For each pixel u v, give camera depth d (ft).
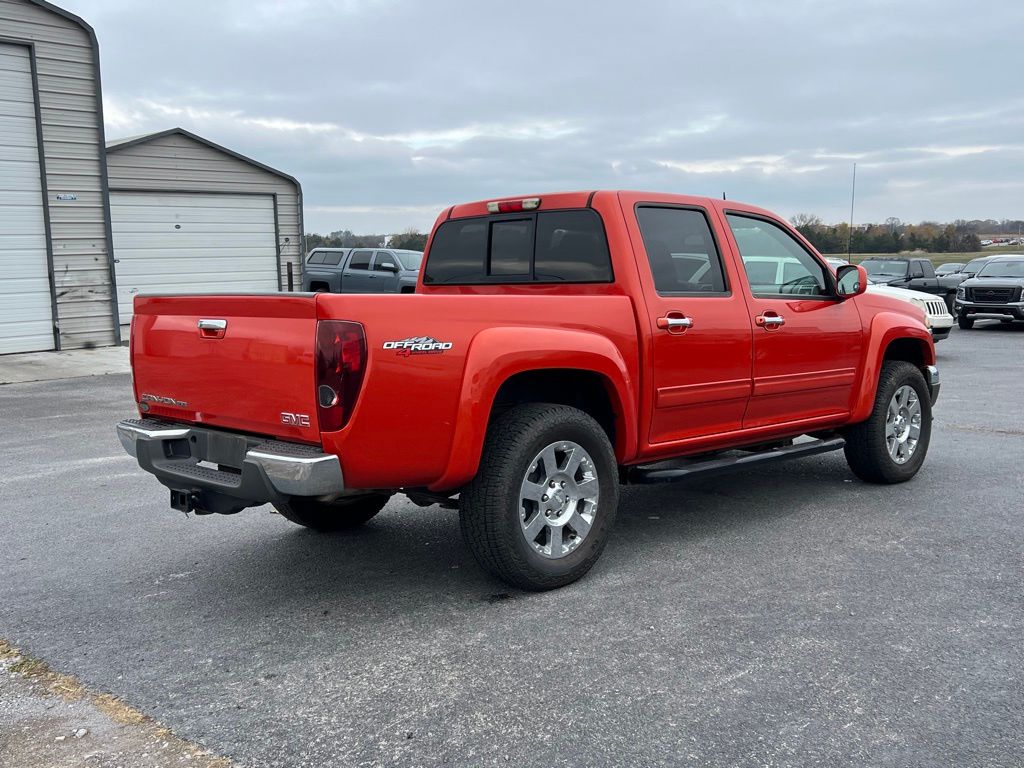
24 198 48.57
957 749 9.18
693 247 16.38
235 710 10.17
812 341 18.08
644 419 15.20
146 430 13.67
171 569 15.15
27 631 12.53
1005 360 48.47
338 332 11.32
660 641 11.89
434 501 13.70
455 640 12.03
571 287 15.85
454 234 18.11
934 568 14.75
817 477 21.54
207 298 12.82
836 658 11.32
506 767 8.93
